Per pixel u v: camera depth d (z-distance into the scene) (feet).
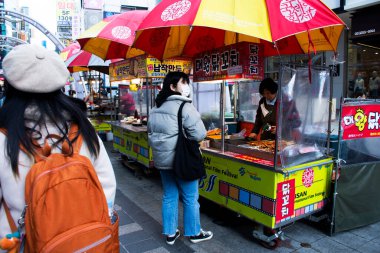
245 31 7.20
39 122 3.52
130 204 12.51
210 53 10.61
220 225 10.53
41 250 3.05
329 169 9.52
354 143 9.73
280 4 7.76
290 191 8.58
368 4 20.67
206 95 16.78
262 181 8.55
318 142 9.43
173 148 8.60
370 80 24.13
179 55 12.94
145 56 14.33
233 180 9.60
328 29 9.95
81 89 31.17
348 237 9.59
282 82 7.93
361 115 9.70
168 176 9.19
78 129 3.83
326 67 9.29
